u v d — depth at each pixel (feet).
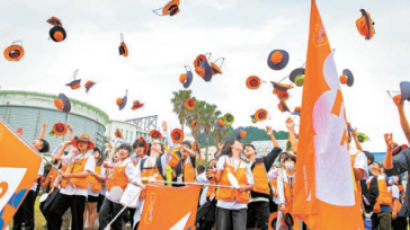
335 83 8.10
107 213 17.56
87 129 124.77
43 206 18.60
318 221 7.64
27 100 111.96
